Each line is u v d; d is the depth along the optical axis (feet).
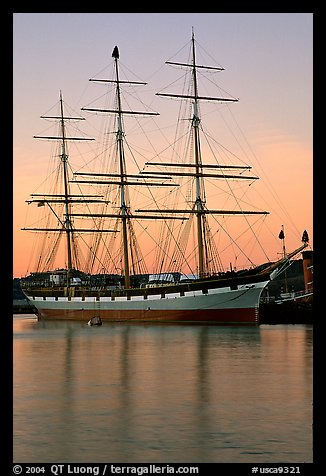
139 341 307.99
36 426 124.88
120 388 164.96
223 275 430.61
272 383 171.01
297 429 121.39
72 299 552.41
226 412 135.13
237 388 163.12
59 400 149.28
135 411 136.77
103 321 519.19
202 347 270.67
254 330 379.35
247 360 222.28
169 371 195.52
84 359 231.30
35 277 624.59
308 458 104.83
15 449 110.32
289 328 399.03
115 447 111.14
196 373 190.19
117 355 243.40
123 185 541.75
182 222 536.01
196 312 441.68
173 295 453.58
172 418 130.31
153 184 526.98
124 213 538.47
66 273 597.52
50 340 325.83
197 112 487.61
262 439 115.03
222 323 430.61
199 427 123.03
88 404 144.36
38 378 183.42
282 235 413.59
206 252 481.05
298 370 195.72
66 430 121.90
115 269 551.59
